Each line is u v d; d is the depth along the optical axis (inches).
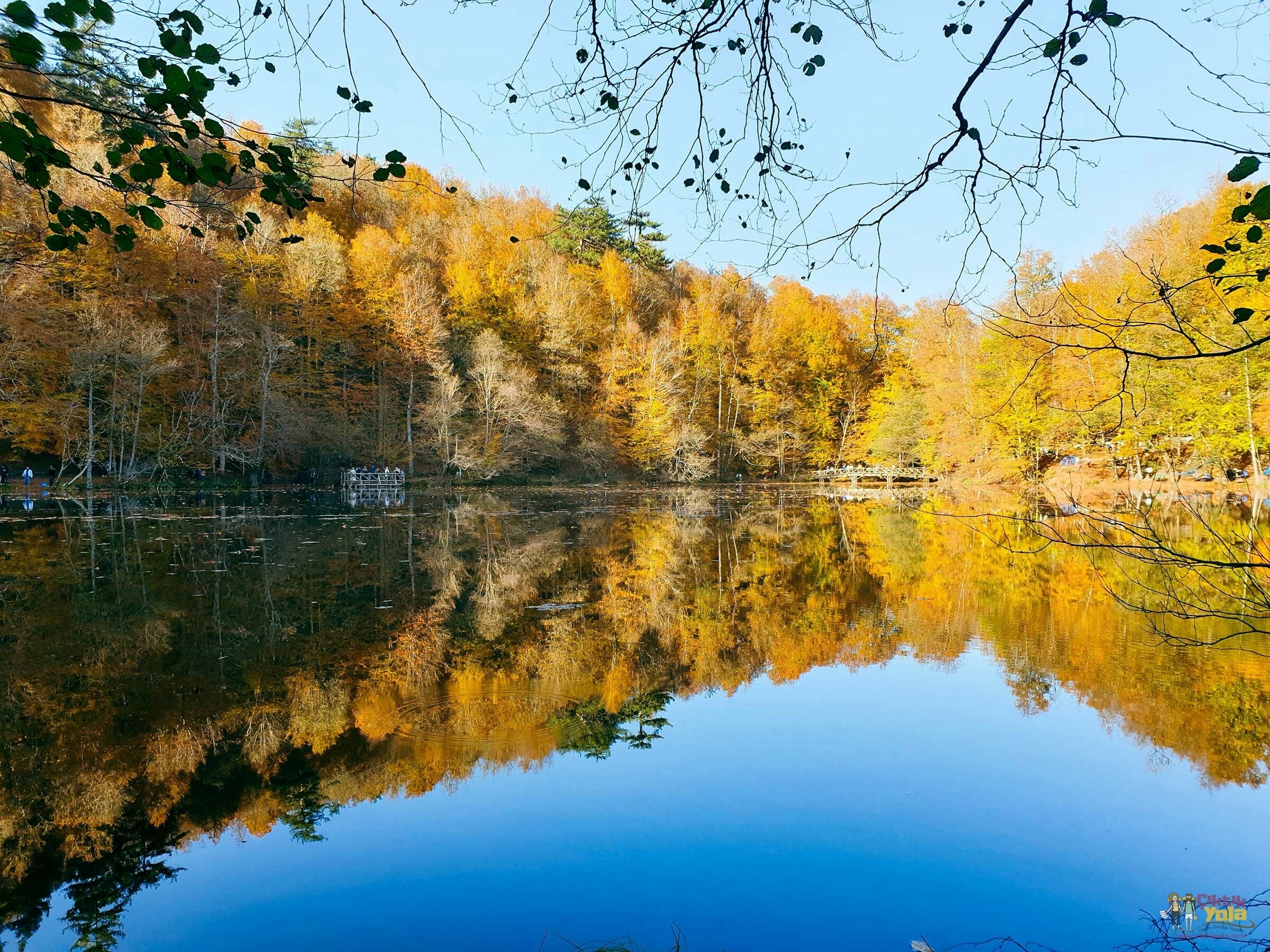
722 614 455.2
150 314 1214.3
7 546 642.8
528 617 446.9
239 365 1330.0
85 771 241.6
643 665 353.1
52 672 335.6
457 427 1558.8
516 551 703.7
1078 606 460.4
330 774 239.3
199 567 579.2
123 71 104.1
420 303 1540.4
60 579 520.1
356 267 1553.9
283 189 115.0
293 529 818.2
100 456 1187.3
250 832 204.8
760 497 1488.7
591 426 1705.2
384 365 1585.9
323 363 1545.3
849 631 412.8
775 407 1921.8
